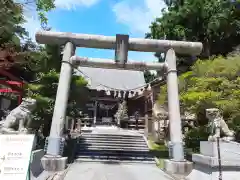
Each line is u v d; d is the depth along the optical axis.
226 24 20.09
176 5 23.14
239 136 11.41
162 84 21.22
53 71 14.02
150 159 13.14
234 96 11.90
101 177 8.84
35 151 8.03
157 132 16.89
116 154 13.56
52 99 13.22
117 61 12.58
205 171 7.70
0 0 7.70
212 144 7.56
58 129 11.25
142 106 30.58
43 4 7.83
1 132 7.53
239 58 13.72
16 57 11.27
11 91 16.67
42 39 12.58
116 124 27.59
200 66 14.07
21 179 5.05
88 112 31.22
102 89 29.78
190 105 13.12
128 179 8.71
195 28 21.03
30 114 8.34
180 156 10.93
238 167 7.20
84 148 14.16
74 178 8.60
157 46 12.83
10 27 9.47
